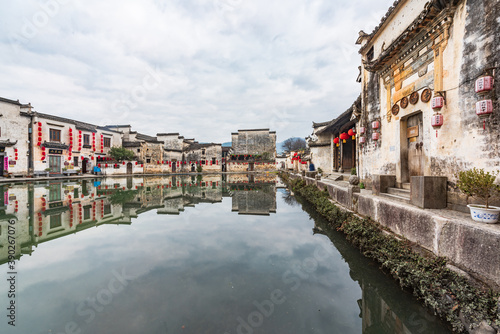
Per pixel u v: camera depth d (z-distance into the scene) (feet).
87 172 82.94
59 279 11.08
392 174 20.39
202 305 9.22
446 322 8.55
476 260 8.81
